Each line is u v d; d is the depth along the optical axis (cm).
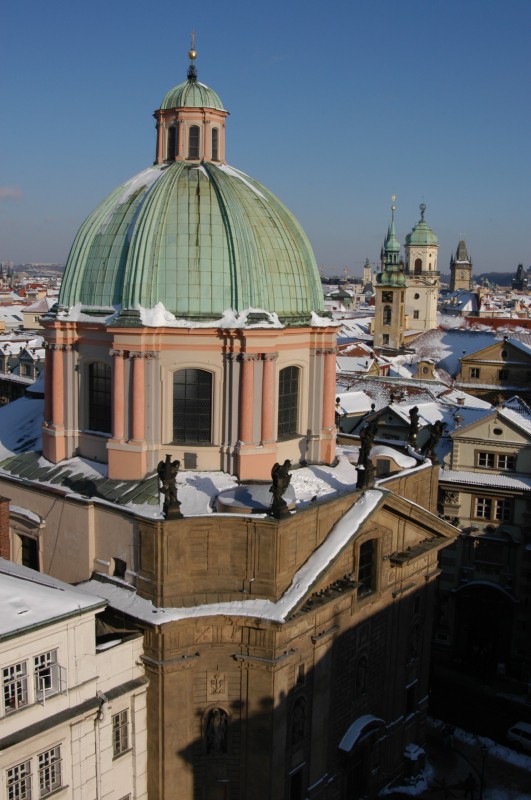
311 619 4938
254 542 4628
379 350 17638
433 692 7788
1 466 5922
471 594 8112
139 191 5688
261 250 5525
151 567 4631
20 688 3956
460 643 8350
